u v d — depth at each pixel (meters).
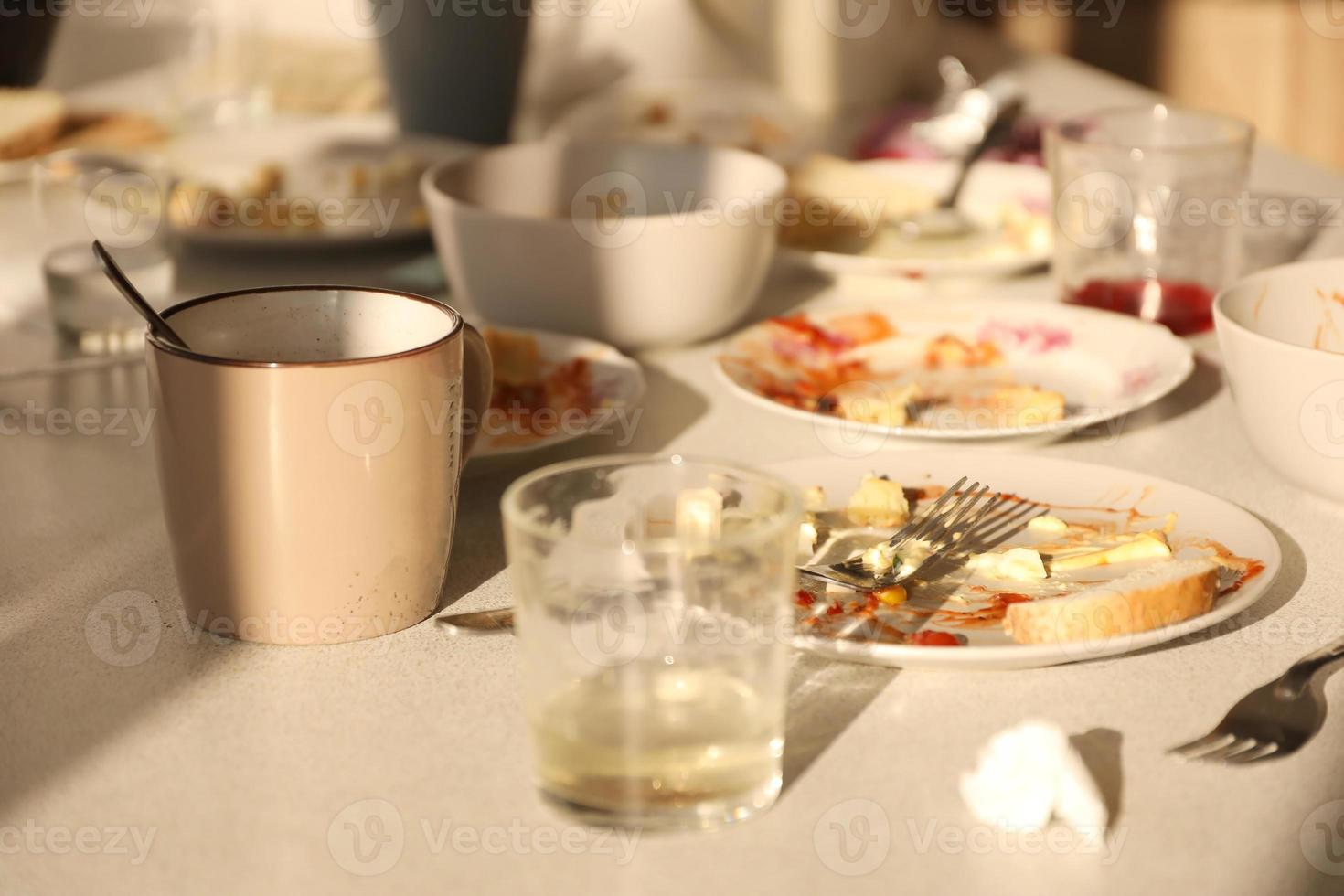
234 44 1.62
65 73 1.67
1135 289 0.93
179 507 0.55
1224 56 2.68
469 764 0.50
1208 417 0.80
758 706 0.45
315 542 0.55
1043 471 0.69
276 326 0.60
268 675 0.55
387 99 1.42
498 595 0.61
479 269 0.89
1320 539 0.65
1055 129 0.97
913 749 0.50
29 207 1.21
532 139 1.46
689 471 0.47
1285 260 1.02
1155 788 0.47
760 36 1.59
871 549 0.60
